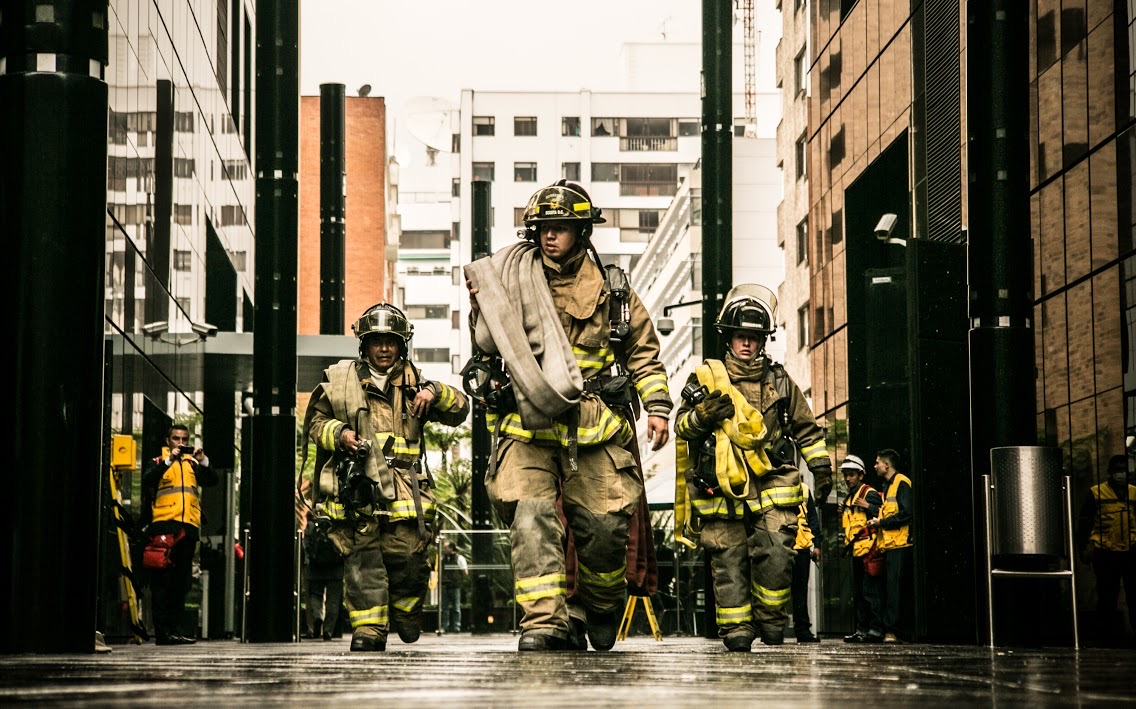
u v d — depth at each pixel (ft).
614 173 586.86
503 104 586.86
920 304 66.39
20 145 33.96
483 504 127.65
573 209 34.19
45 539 32.99
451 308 618.44
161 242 98.27
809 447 41.75
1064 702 15.03
